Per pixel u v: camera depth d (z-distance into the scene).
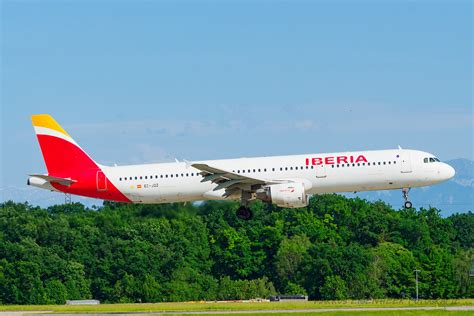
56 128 183.75
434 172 169.88
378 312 127.00
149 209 199.62
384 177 170.12
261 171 172.62
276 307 154.50
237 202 198.62
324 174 170.88
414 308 139.38
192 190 176.75
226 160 176.00
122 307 169.50
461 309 131.88
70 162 182.75
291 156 174.38
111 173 180.38
